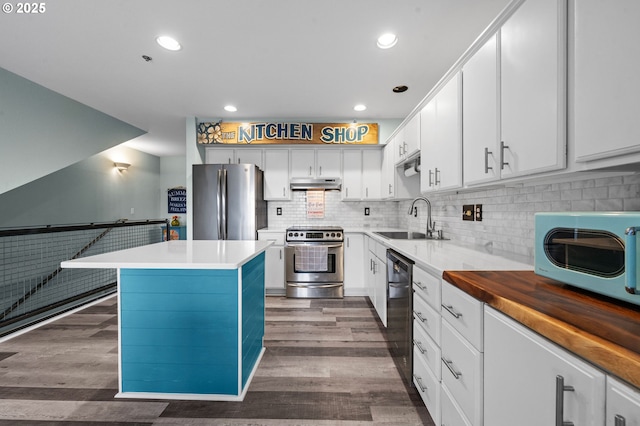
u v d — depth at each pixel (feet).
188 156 12.66
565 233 2.94
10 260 13.04
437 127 6.80
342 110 11.76
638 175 3.43
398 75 8.75
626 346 1.70
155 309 5.48
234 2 5.74
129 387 5.54
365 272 12.16
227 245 7.07
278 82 9.27
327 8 5.91
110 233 18.28
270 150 13.19
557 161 3.34
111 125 12.70
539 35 3.59
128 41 7.09
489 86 4.71
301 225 14.12
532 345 2.38
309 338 8.14
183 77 8.96
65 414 5.08
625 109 2.52
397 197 11.07
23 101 9.21
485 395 3.11
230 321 5.45
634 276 2.14
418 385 5.27
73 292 15.58
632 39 2.46
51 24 6.46
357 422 4.92
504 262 4.72
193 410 5.18
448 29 6.58
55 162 10.27
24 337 8.17
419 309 5.21
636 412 1.60
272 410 5.20
